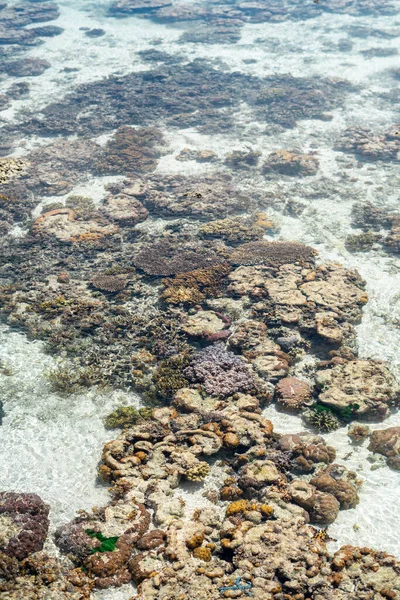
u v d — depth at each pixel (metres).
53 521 24.14
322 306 36.41
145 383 31.45
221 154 62.16
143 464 26.25
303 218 49.81
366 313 37.34
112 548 22.52
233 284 39.03
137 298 38.81
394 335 35.44
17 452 27.53
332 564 21.48
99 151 61.88
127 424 28.62
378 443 27.17
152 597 20.52
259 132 67.12
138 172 58.09
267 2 114.44
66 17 107.94
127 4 108.62
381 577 20.97
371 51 90.31
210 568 21.45
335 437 28.19
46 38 98.81
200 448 26.52
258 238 46.00
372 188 54.66
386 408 29.22
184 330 34.81
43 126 67.38
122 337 35.06
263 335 34.31
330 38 96.81
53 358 33.44
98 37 99.12
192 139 65.38
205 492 25.25
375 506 24.56
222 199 51.78
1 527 22.89
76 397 30.75
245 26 103.81
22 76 84.31
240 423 27.83
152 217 50.34
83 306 37.28
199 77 81.75
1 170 35.22
